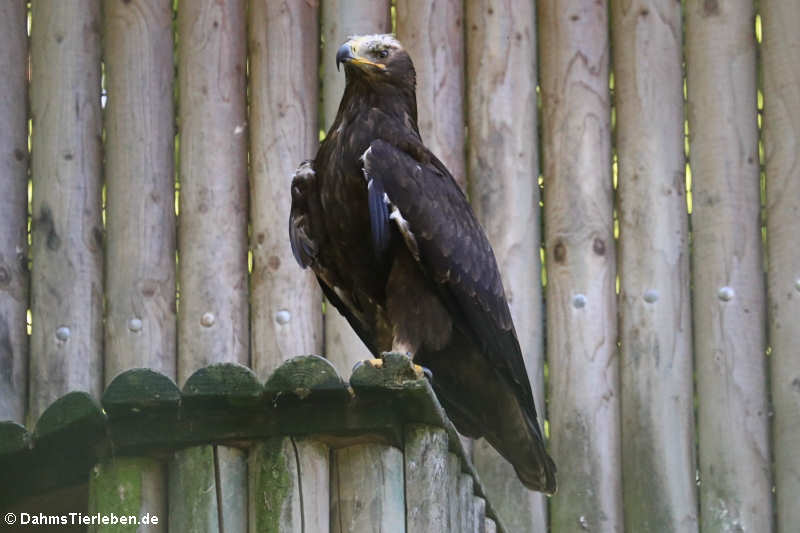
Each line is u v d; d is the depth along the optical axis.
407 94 11.95
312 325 13.73
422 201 11.41
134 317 13.79
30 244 14.11
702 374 13.58
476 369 11.74
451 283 11.43
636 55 14.13
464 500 10.59
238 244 13.91
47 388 13.71
